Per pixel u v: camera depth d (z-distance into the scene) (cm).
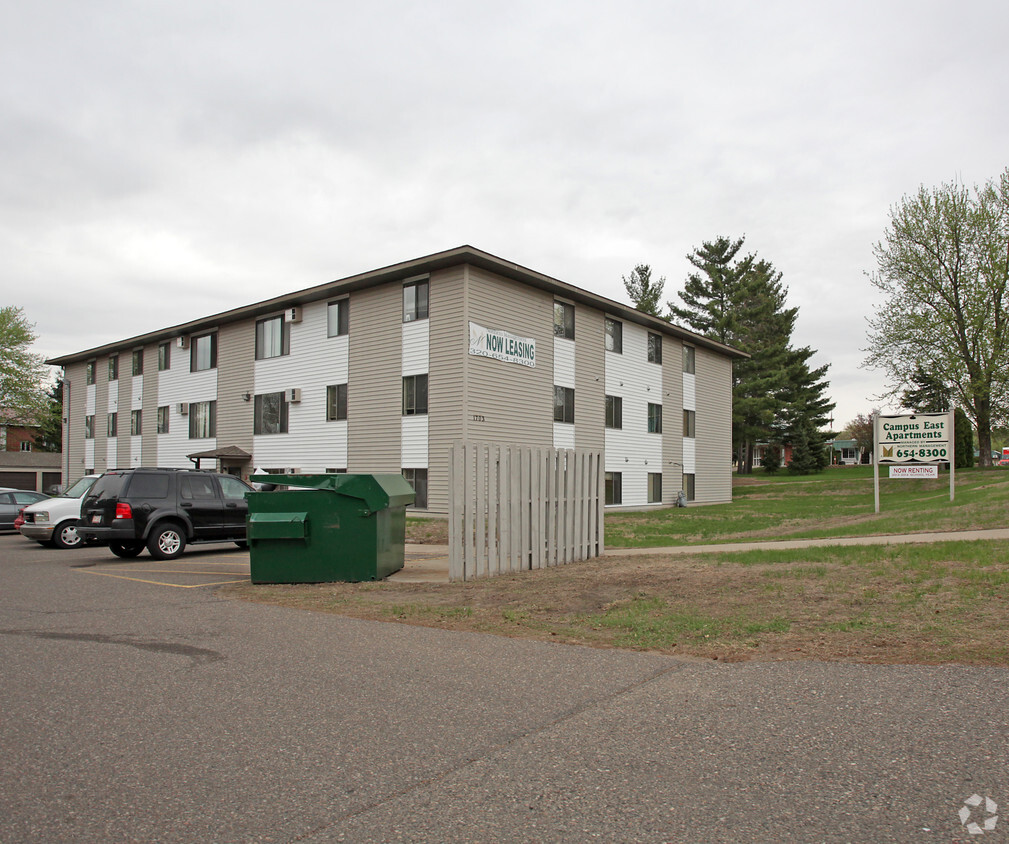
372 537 1070
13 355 5525
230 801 344
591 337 3109
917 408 5453
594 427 3103
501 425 2644
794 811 323
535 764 382
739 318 5853
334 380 2942
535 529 1149
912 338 3816
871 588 771
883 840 297
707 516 2678
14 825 321
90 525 1447
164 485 1477
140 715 470
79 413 4666
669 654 599
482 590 937
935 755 377
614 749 400
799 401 6644
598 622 719
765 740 405
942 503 1953
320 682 541
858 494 4078
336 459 2914
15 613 840
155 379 3966
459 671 565
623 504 3269
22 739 428
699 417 3922
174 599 941
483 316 2584
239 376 3403
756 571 923
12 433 7169
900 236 3850
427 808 335
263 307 3161
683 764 377
